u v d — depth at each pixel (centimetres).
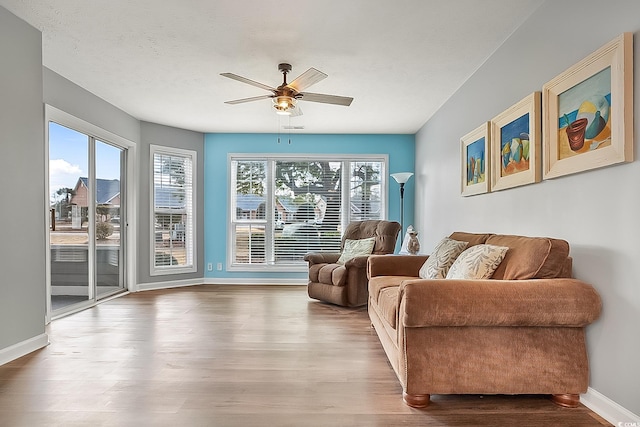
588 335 209
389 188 635
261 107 496
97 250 481
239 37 307
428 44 318
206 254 637
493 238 282
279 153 638
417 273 366
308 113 518
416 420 195
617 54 183
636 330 178
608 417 193
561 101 228
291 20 280
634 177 178
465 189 386
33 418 195
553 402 214
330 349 304
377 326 312
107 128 479
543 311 197
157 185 584
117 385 235
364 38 307
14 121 282
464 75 385
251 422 192
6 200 275
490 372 205
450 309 198
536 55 261
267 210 640
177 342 320
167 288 586
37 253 304
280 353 294
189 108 502
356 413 202
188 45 322
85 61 355
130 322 384
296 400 217
